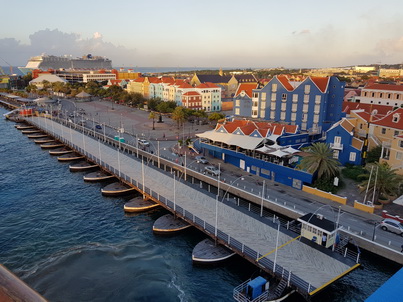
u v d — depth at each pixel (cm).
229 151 9069
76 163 10325
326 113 10900
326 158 7100
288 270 4475
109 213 6925
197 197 6969
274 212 6581
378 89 13675
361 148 8494
